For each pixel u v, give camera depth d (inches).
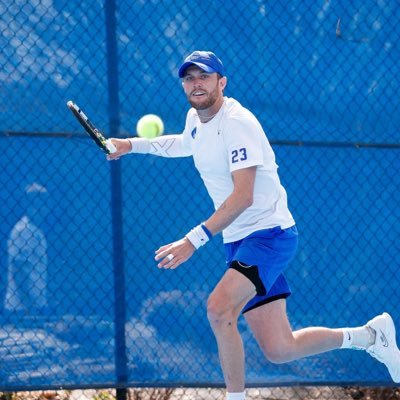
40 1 742.5
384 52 792.9
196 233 574.6
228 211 579.8
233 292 594.2
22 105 739.4
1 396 770.2
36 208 740.0
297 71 780.6
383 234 791.1
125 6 756.0
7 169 737.6
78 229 745.6
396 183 793.6
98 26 751.1
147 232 757.3
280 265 622.8
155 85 758.5
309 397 831.7
